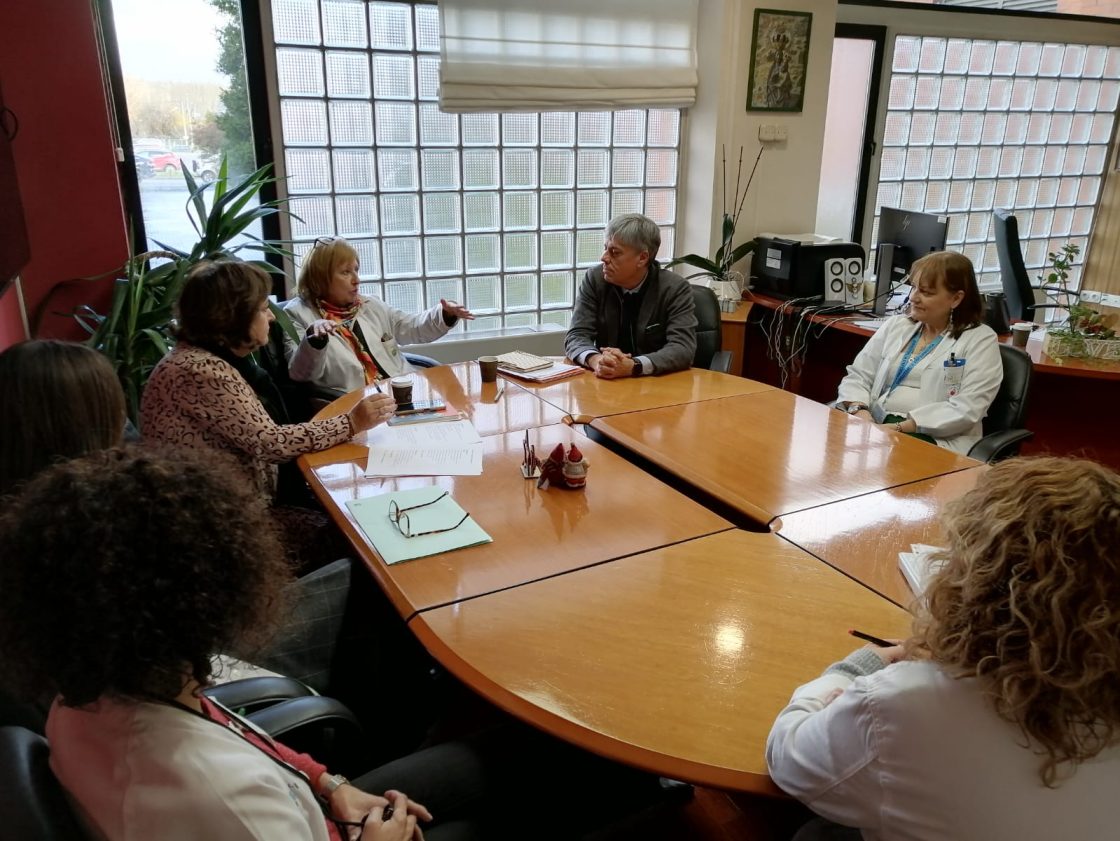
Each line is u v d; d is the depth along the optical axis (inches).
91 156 109.7
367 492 69.7
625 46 144.4
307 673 60.0
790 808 69.5
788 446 81.6
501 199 147.6
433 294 148.4
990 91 183.3
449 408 92.0
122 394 54.4
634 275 113.0
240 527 28.1
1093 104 195.6
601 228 157.6
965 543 30.2
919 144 180.7
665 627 50.2
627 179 156.4
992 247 197.2
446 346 148.7
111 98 117.2
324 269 109.5
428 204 142.6
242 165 129.9
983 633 28.9
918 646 32.5
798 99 154.5
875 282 145.6
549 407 93.1
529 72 137.6
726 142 151.6
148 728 26.5
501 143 144.3
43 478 27.5
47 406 49.8
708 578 56.1
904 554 58.5
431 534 61.7
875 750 31.9
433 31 133.3
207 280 75.1
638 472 74.8
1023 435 91.0
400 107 135.3
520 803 44.9
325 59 128.4
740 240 159.5
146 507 26.0
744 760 39.6
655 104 149.4
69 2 104.5
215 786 26.4
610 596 53.7
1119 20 188.4
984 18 175.0
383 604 65.9
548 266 155.7
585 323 118.9
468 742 46.1
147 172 124.4
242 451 76.7
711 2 144.8
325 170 134.3
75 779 27.4
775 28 147.6
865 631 49.9
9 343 100.0
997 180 192.1
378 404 81.9
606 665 46.4
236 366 88.6
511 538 61.7
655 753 40.0
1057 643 26.8
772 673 45.9
